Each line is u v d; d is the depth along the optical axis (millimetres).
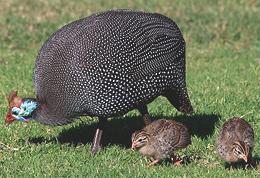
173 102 17641
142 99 16578
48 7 33875
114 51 16109
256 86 22906
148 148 16000
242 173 15531
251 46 28891
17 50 28734
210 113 19922
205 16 32219
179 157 16562
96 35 16188
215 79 23844
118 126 19250
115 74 16109
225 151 15625
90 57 16016
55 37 16625
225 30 30391
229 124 15898
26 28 30891
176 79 17188
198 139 17969
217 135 16766
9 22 31484
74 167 16141
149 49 16500
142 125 19359
